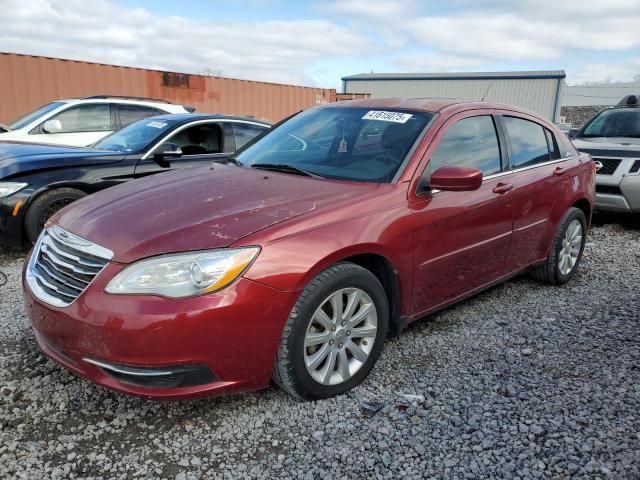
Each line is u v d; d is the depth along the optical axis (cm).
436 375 309
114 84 1208
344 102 417
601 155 700
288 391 270
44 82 1091
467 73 3228
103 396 280
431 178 309
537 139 435
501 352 340
